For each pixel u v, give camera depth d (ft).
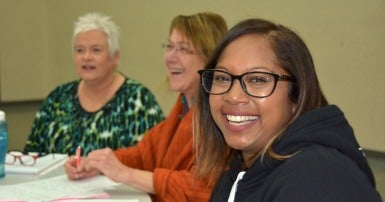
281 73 2.99
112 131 7.48
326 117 2.82
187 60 5.63
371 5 7.78
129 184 4.82
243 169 3.59
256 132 3.09
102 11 13.60
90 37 7.62
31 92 14.73
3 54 13.93
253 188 3.02
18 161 5.74
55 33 14.84
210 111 3.66
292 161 2.62
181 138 5.44
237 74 3.05
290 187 2.45
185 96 5.94
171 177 4.77
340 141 2.70
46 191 4.52
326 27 8.52
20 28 14.33
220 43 3.27
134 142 7.40
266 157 2.93
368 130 8.08
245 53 3.05
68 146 7.56
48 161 5.82
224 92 3.14
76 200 4.23
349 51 8.21
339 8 8.27
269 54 3.01
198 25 5.56
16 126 14.46
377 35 7.75
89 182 4.91
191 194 4.66
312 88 2.99
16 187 4.64
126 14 13.00
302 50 3.04
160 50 12.16
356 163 2.71
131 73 13.15
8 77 14.10
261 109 3.00
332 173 2.41
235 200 3.15
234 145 3.17
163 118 7.72
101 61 7.63
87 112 7.72
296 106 2.97
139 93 7.70
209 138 3.93
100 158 4.92
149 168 6.09
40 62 14.96
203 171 4.03
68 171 5.01
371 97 7.96
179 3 11.53
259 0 9.68
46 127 7.92
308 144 2.75
